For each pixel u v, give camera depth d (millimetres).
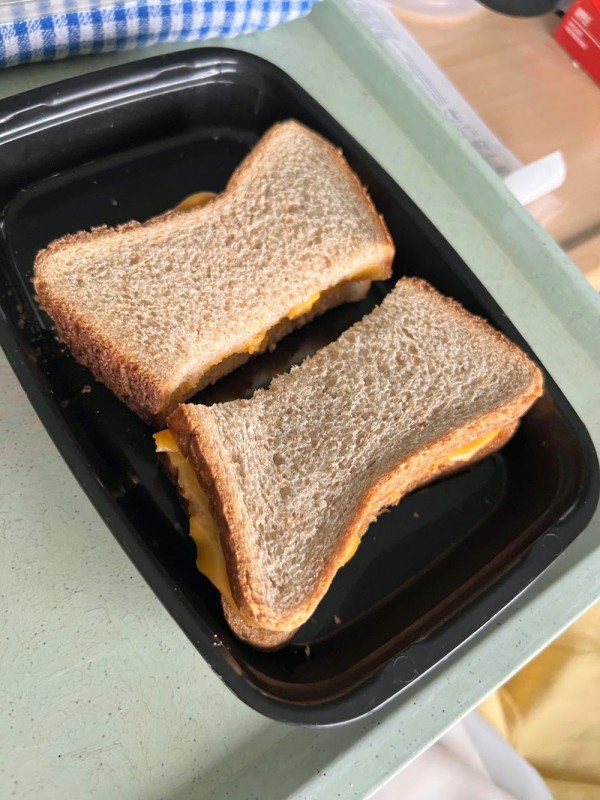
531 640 269
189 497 258
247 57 318
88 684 244
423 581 274
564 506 270
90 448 272
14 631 246
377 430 279
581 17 405
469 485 295
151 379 267
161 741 241
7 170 300
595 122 411
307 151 323
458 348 297
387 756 246
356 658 252
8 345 242
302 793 239
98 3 307
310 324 313
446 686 258
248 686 219
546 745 343
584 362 326
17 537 258
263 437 272
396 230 318
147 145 328
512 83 411
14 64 323
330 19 368
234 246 299
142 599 258
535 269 338
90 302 278
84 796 231
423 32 416
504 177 376
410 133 356
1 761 231
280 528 259
